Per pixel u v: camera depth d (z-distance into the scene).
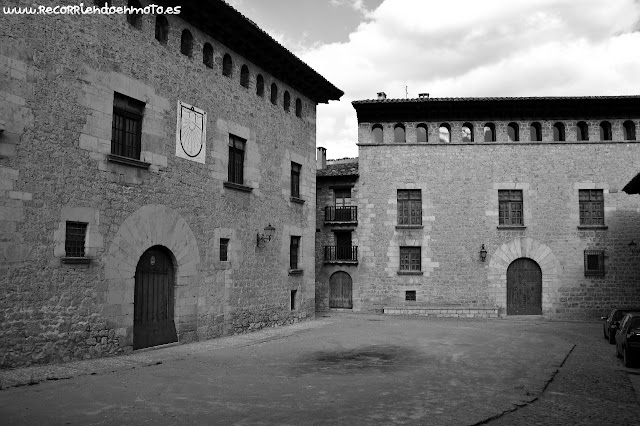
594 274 25.50
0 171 10.24
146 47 13.84
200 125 15.71
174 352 13.38
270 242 19.19
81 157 11.86
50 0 11.34
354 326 20.52
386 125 27.19
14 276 10.42
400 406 8.48
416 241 26.48
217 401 8.55
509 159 26.30
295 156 21.09
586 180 25.92
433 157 26.72
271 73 19.55
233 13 15.88
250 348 14.57
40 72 11.06
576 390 10.12
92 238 12.05
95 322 12.04
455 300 25.98
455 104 26.16
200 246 15.61
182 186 14.91
